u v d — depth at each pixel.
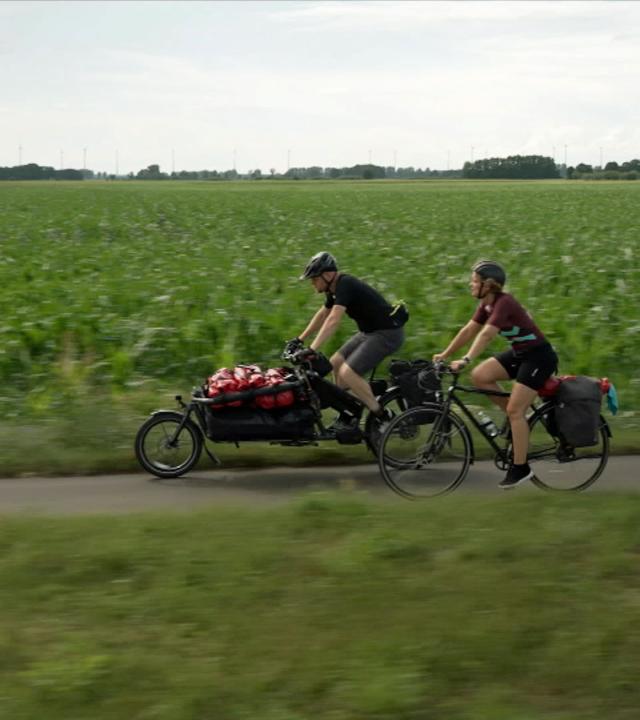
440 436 8.02
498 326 7.57
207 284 16.75
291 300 15.34
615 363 12.93
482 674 4.41
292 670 4.40
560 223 37.81
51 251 24.33
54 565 5.58
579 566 5.63
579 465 8.16
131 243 29.05
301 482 8.37
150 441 8.49
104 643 4.68
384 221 39.66
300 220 40.88
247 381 8.28
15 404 10.84
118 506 7.50
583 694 4.29
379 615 4.96
